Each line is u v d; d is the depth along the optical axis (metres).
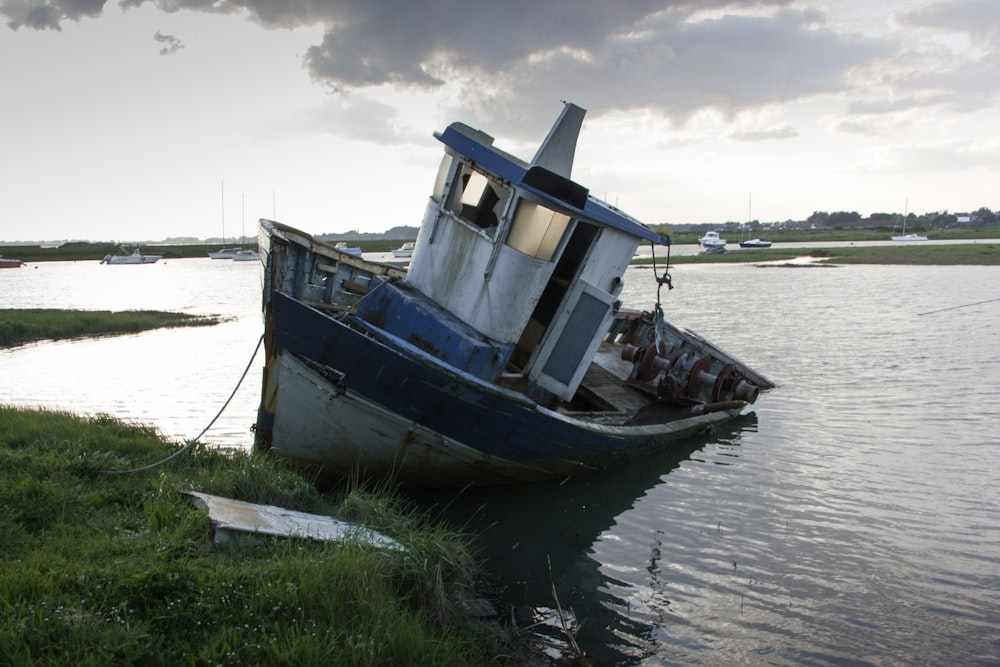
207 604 4.78
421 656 5.00
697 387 14.48
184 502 6.79
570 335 11.67
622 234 12.01
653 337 17.53
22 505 6.14
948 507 9.61
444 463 9.93
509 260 10.48
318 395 9.40
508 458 10.16
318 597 5.22
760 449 12.66
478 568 7.54
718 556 8.23
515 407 9.64
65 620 4.30
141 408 14.63
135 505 6.70
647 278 59.12
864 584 7.52
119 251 127.62
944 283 47.34
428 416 9.43
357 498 7.94
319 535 6.38
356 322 9.88
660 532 8.94
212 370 19.34
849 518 9.30
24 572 4.83
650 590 7.39
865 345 23.14
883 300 37.47
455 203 11.30
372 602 5.38
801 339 24.80
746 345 23.77
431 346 10.41
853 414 14.80
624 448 11.46
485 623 6.43
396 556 6.30
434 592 6.16
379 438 9.60
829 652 6.27
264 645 4.45
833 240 149.25
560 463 10.71
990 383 17.08
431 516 9.43
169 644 4.37
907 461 11.62
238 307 39.94
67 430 9.20
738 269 71.44
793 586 7.48
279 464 9.27
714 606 7.06
